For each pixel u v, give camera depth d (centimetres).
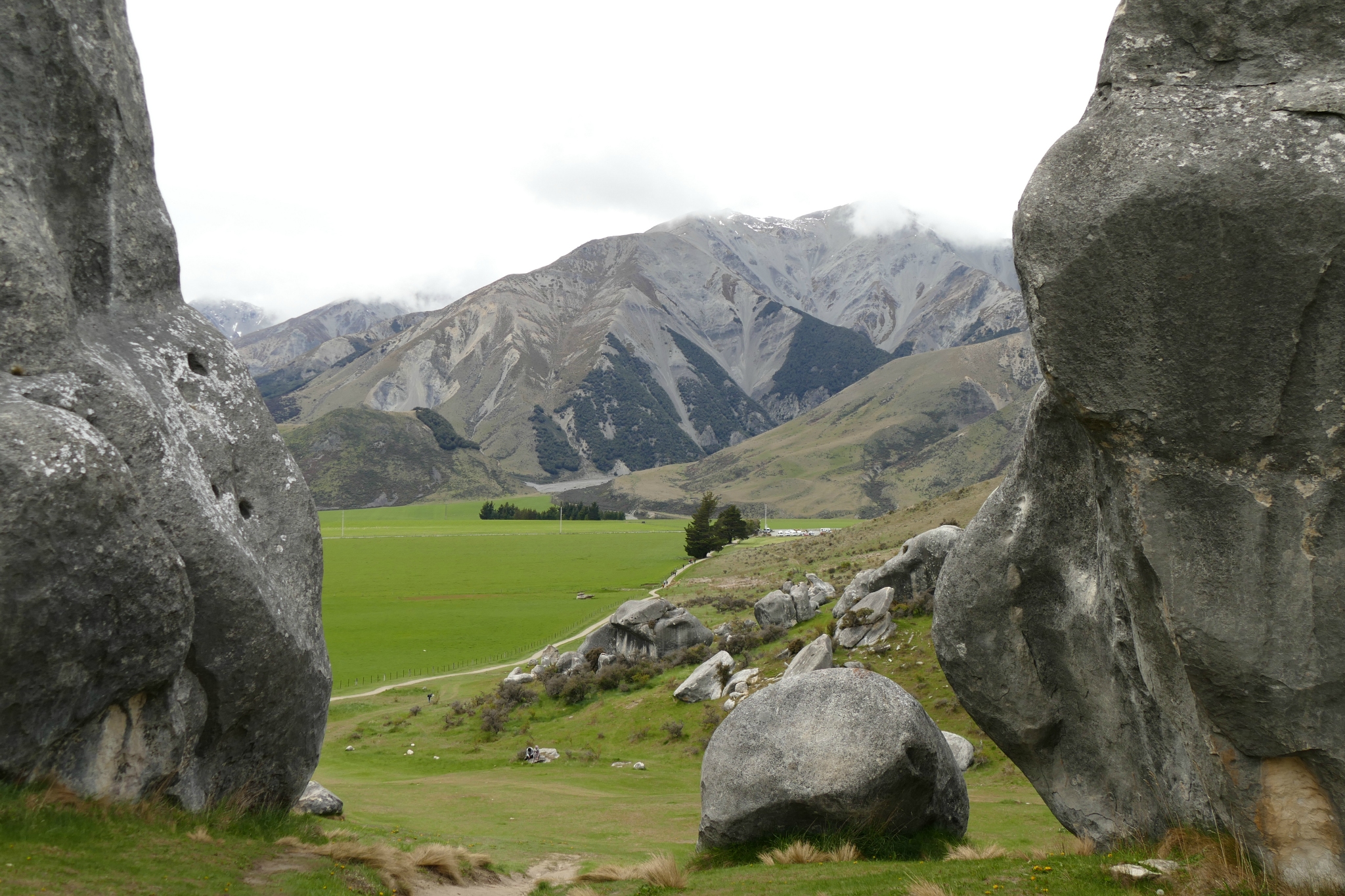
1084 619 1447
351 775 4578
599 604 10794
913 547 5422
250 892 1198
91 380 1355
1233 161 1018
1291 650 994
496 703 5753
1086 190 1091
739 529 16012
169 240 1673
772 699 1872
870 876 1426
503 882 1914
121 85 1547
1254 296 1011
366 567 15138
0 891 949
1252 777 1042
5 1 1378
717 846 1820
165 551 1319
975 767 3588
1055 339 1103
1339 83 1016
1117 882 1128
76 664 1225
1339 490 988
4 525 1116
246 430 1689
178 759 1449
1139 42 1120
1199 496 1045
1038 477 1483
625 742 4928
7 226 1316
